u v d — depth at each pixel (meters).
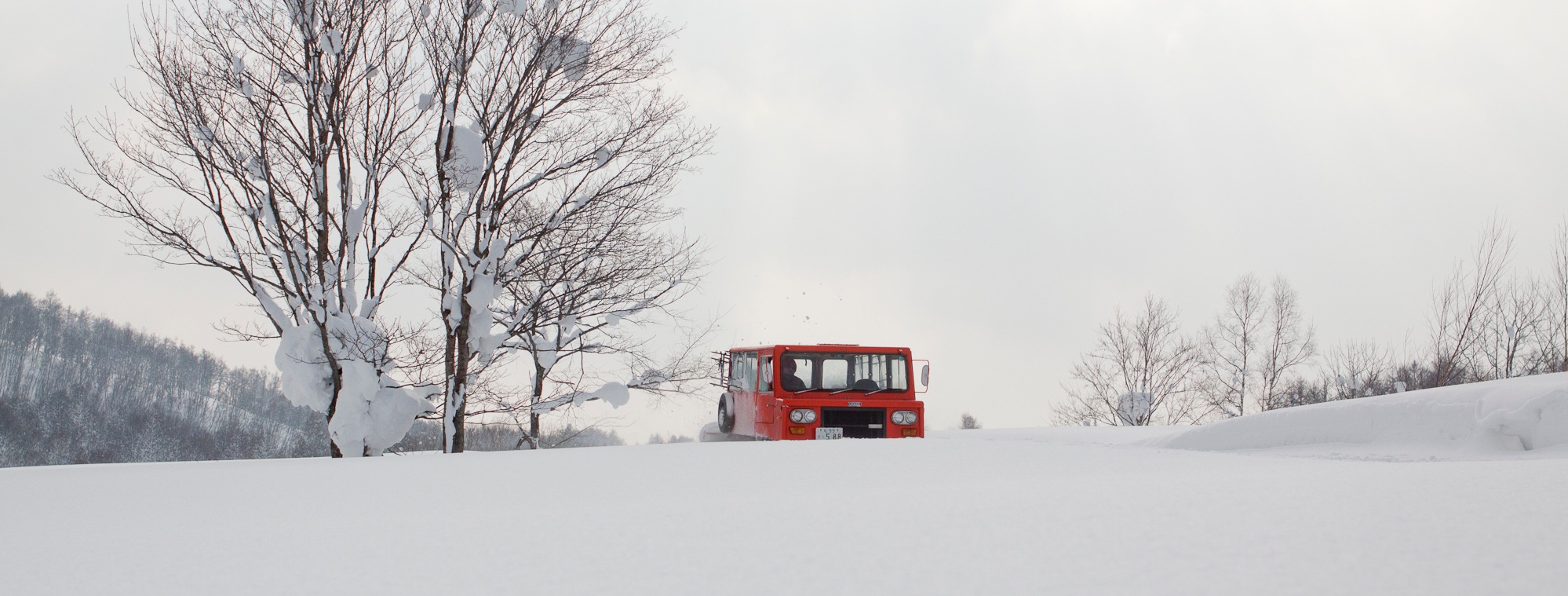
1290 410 9.82
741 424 13.98
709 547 2.86
